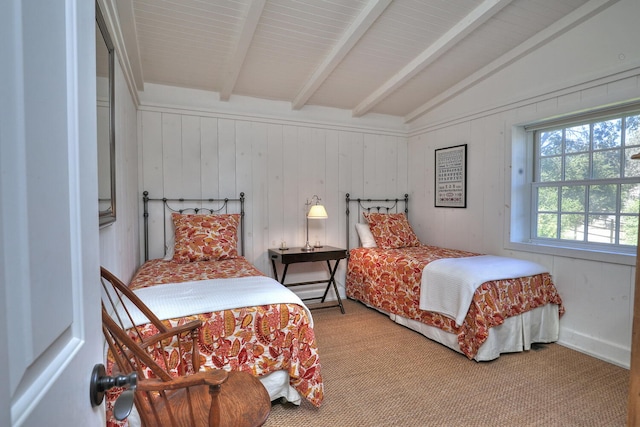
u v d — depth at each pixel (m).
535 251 2.94
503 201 3.24
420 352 2.58
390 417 1.79
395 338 2.86
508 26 2.69
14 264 0.38
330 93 3.71
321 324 3.20
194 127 3.39
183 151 3.35
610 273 2.44
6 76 0.37
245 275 2.41
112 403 1.40
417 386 2.09
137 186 3.09
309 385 1.82
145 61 2.88
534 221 3.12
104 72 1.61
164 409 1.23
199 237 3.05
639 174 2.40
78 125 0.56
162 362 1.56
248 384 1.39
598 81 2.46
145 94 3.23
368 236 4.02
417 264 2.96
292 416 1.80
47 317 0.44
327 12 2.39
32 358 0.40
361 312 3.57
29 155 0.41
